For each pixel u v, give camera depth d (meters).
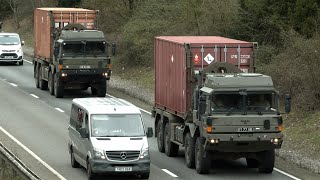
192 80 66.19
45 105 103.31
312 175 62.72
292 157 68.94
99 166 59.38
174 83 69.81
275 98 61.84
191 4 119.38
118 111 62.78
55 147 74.75
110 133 61.12
